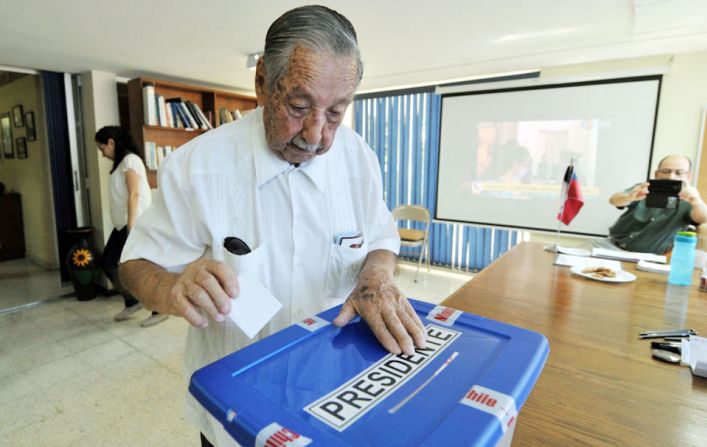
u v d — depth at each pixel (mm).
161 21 2188
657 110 3010
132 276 639
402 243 3971
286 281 724
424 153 4227
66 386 2014
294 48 511
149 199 2771
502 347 505
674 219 2252
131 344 2479
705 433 581
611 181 3268
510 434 417
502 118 3689
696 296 1248
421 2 1971
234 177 688
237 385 413
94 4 1946
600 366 789
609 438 567
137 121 3432
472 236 4105
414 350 500
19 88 3871
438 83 3998
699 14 2115
